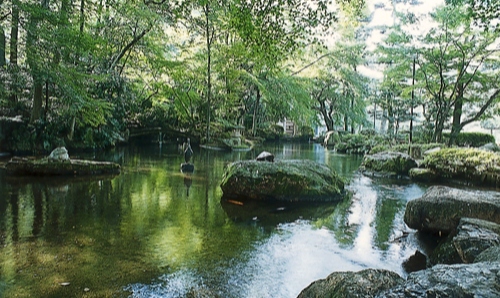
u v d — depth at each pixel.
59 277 3.36
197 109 20.70
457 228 3.98
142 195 6.90
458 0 13.04
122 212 5.68
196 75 20.02
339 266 3.87
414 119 18.09
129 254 3.97
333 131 23.81
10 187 7.10
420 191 8.12
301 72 26.77
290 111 22.47
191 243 4.41
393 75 18.22
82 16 12.00
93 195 6.75
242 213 5.85
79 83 11.07
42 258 3.78
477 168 9.03
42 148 12.29
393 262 4.01
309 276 3.60
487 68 16.94
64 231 4.68
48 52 9.62
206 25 18.33
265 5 7.63
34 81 10.79
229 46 19.44
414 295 1.70
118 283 3.28
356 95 25.59
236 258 3.97
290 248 4.35
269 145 21.70
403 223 5.51
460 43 15.69
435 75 18.00
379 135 19.73
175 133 19.12
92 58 14.35
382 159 10.78
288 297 3.16
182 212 5.80
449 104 16.66
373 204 6.76
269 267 3.77
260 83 20.25
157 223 5.17
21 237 4.39
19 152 11.83
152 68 18.44
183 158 12.95
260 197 6.73
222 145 17.89
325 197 6.90
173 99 19.73
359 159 14.91
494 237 3.52
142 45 16.83
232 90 20.86
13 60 10.97
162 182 8.27
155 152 14.79
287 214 5.88
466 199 4.60
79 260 3.76
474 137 18.66
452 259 3.59
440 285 1.71
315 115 25.08
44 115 12.62
